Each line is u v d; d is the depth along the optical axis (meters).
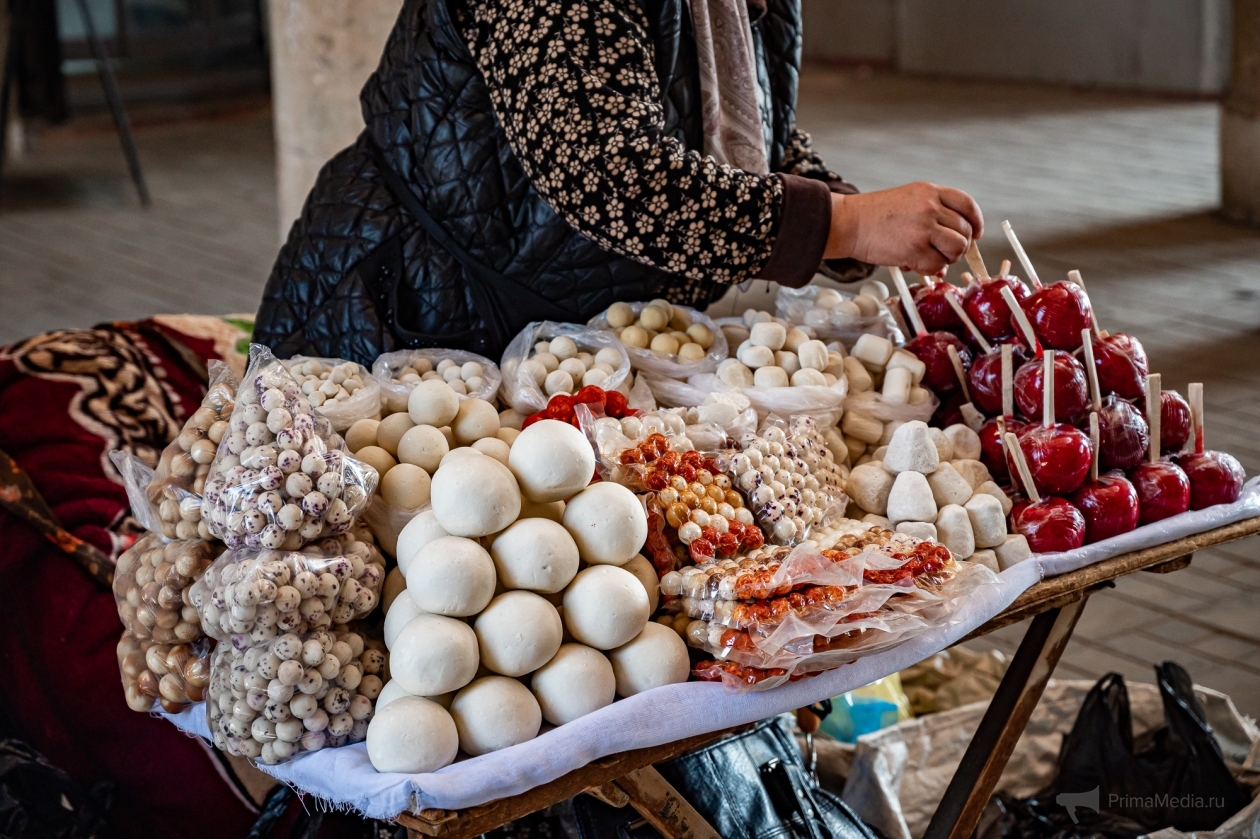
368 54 3.25
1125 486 1.70
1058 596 1.60
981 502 1.62
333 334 1.75
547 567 1.30
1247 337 4.85
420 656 1.22
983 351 1.92
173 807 1.90
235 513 1.28
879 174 7.82
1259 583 3.21
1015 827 2.06
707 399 1.66
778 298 1.96
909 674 2.51
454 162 1.67
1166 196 7.07
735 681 1.32
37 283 5.80
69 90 9.81
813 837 1.72
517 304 1.73
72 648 1.94
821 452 1.65
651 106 1.53
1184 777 2.02
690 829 1.41
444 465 1.33
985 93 10.59
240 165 8.36
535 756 1.21
